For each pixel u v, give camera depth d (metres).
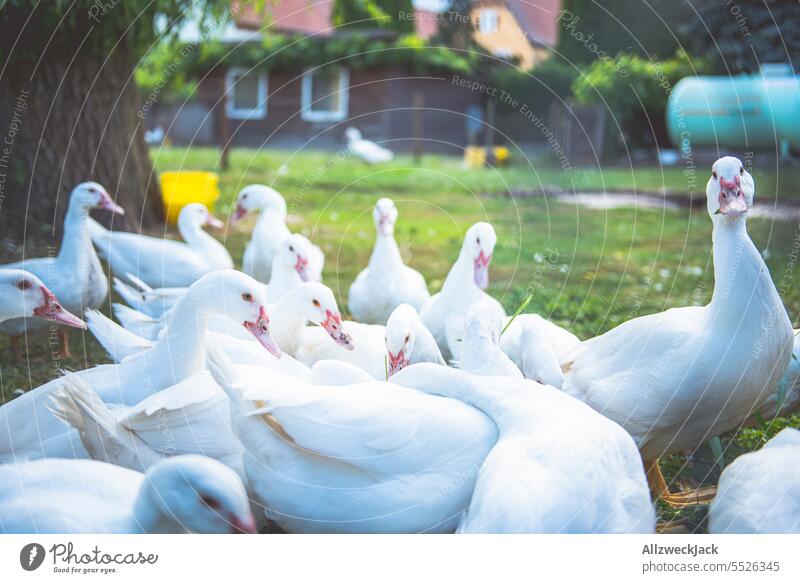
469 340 3.84
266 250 6.61
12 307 4.27
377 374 4.51
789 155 10.52
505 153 15.54
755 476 3.06
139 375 3.82
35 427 3.47
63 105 7.72
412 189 13.03
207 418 3.40
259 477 3.08
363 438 2.98
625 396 3.57
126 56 8.05
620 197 12.11
